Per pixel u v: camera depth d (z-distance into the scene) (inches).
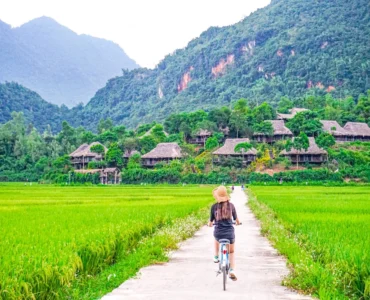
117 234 779.4
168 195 2669.8
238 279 632.4
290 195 2596.0
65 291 519.5
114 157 5590.6
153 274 663.1
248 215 1672.0
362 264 559.5
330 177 4670.3
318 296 531.5
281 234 981.2
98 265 652.1
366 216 1267.2
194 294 548.4
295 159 5285.4
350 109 7347.4
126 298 528.4
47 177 5654.5
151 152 5654.5
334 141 5556.1
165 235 941.8
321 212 1432.1
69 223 994.7
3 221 1058.1
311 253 729.6
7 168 6328.7
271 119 6496.1
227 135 6190.9
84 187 4040.4
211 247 930.7
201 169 5157.5
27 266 501.7
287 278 609.3
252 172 4918.8
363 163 5088.6
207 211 1578.5
